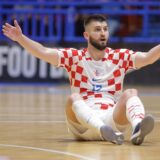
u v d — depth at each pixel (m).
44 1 31.95
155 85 29.03
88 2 30.95
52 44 29.80
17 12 30.36
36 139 9.30
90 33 9.31
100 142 8.94
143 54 9.39
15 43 29.20
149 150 7.91
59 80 29.58
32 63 29.33
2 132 10.36
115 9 31.03
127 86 28.73
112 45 29.44
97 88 9.32
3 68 29.31
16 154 7.51
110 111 8.92
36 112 15.20
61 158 7.12
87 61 9.38
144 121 8.05
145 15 30.52
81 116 8.70
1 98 20.92
